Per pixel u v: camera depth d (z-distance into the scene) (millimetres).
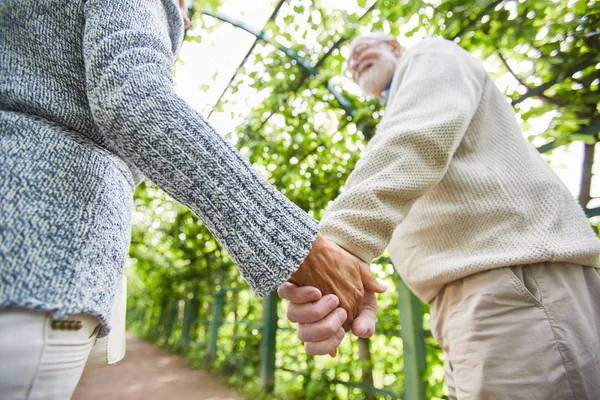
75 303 386
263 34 2691
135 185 635
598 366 703
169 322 7438
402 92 902
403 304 2148
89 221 438
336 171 2939
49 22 538
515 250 754
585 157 1616
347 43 2498
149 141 477
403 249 965
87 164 475
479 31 1883
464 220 828
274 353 3441
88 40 515
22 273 364
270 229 509
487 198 818
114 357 701
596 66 1627
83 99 529
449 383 1002
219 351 4898
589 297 777
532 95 1746
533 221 786
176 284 7023
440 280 849
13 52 521
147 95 489
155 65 528
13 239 372
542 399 684
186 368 4812
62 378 398
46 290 371
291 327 3500
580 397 676
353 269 623
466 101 840
